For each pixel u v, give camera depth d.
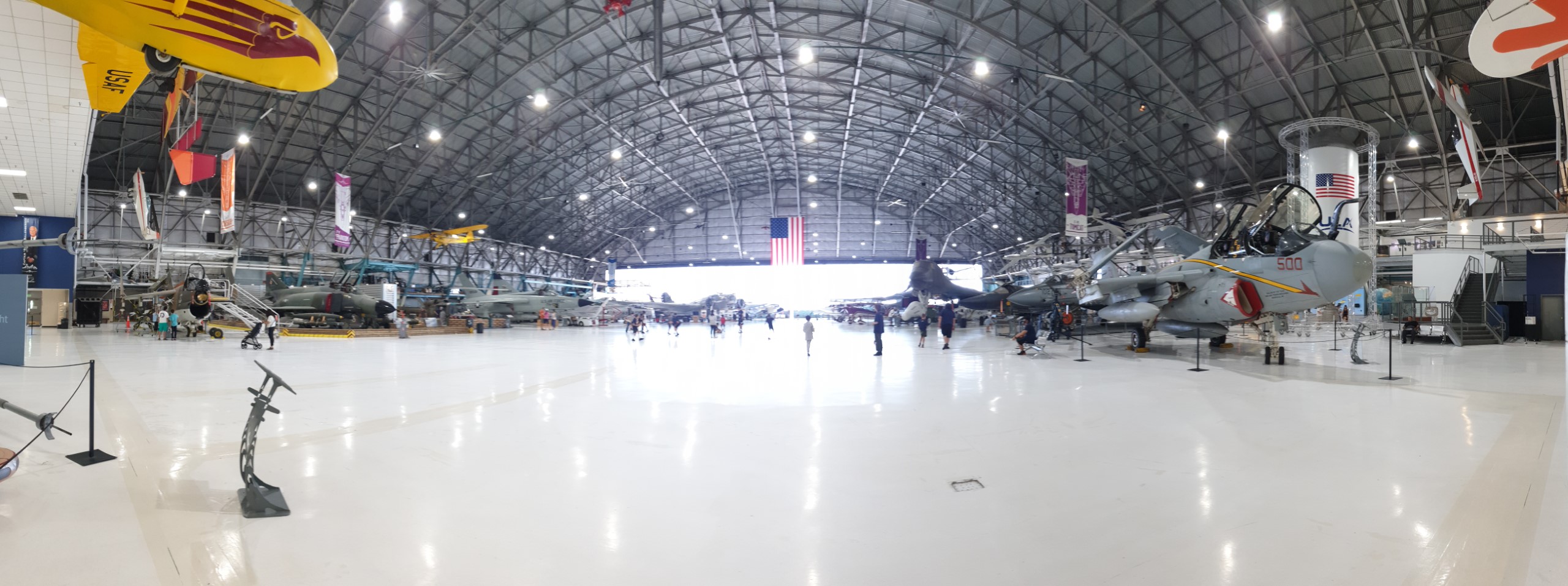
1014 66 27.64
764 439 5.71
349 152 31.41
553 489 4.16
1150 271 22.59
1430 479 4.22
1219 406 7.25
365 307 26.70
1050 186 37.84
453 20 24.34
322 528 3.40
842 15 26.67
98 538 3.24
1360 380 9.38
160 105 24.66
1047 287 22.69
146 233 18.70
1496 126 22.97
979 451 5.20
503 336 26.80
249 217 31.84
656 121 39.44
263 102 26.08
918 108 33.75
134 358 13.27
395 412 7.12
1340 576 2.78
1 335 10.52
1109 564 2.93
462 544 3.19
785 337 26.34
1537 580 2.71
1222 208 30.64
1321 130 19.64
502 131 34.62
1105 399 7.91
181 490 4.07
